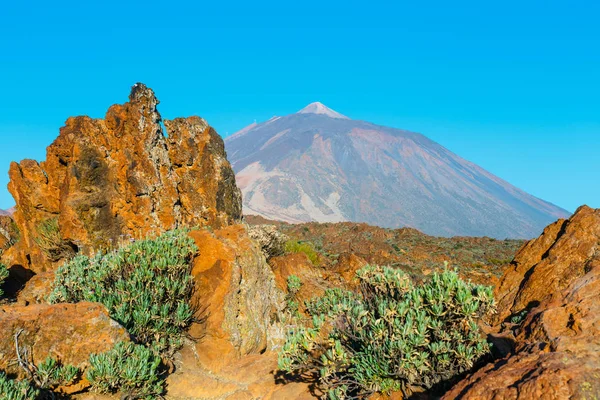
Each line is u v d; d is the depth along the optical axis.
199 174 20.14
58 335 8.90
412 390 7.48
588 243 9.77
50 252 19.27
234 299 12.15
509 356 6.20
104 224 18.50
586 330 5.81
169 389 10.06
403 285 8.88
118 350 9.01
